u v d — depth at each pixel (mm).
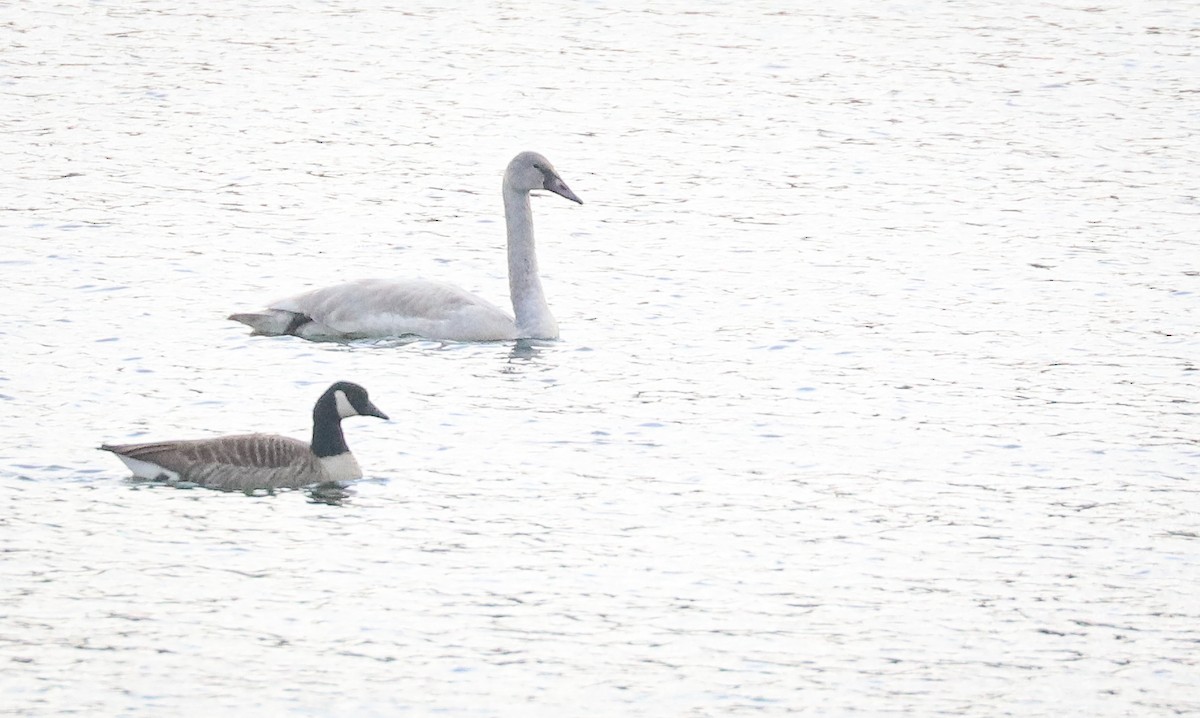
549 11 54094
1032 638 17094
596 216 34156
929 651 16797
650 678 16141
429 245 32125
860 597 17906
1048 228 33125
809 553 18938
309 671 16094
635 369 25250
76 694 15578
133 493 20125
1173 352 26078
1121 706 15859
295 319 26531
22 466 20797
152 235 31719
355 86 44438
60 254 30234
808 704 15727
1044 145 39531
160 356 25188
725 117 42062
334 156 38062
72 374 24219
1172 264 30750
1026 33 51312
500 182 36469
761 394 24156
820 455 21875
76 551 18500
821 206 34875
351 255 31203
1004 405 23781
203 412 22938
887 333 27000
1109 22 52750
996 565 18719
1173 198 35219
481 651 16562
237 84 44250
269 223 32969
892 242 32312
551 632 16984
